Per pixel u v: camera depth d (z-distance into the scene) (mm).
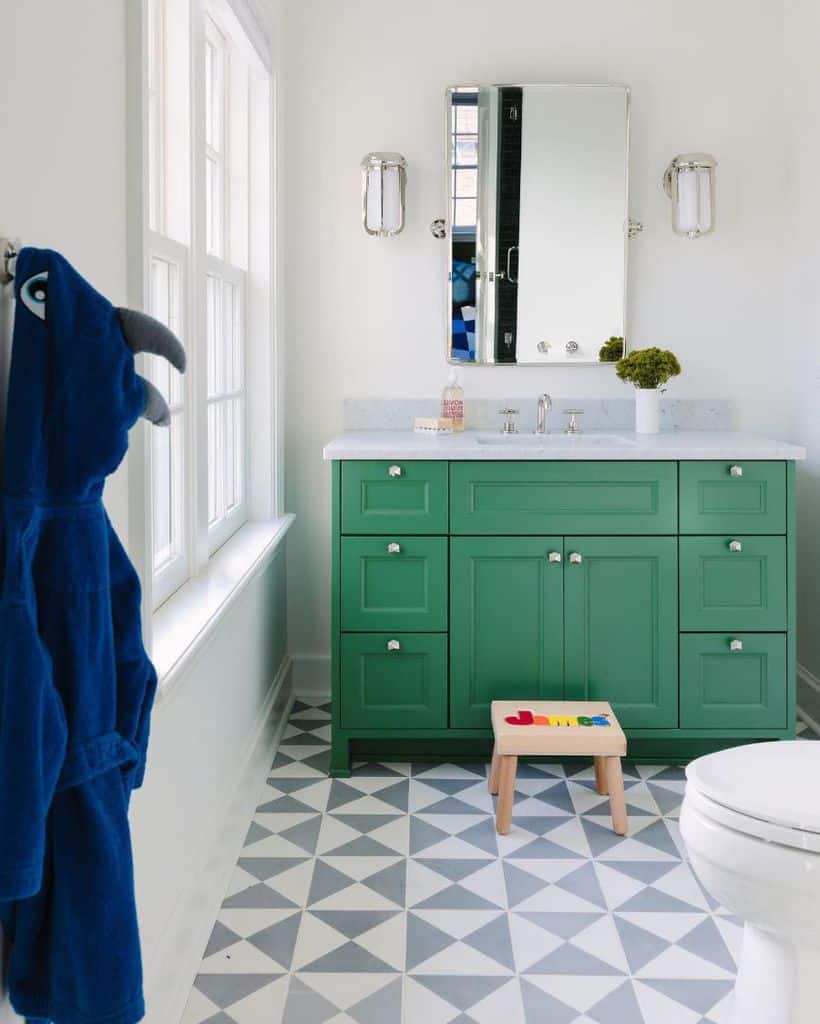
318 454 3643
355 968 2021
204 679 2213
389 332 3596
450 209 3525
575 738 2615
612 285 3529
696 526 2965
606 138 3488
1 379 1105
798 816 1582
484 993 1939
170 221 2322
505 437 3383
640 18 3506
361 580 2988
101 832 1104
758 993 1707
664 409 3598
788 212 3541
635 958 2061
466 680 3006
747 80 3520
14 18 1118
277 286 3383
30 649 1010
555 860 2484
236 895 2312
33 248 1067
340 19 3512
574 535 2971
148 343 1126
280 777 3014
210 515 2922
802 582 3529
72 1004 1089
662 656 2992
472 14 3510
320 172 3551
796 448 2934
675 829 2652
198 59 2346
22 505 1032
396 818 2725
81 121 1351
